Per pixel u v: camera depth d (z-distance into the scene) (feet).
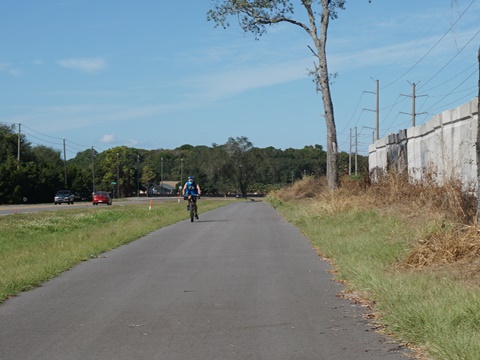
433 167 63.62
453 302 24.04
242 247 52.31
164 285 34.14
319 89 100.73
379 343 21.65
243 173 346.13
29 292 32.71
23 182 254.06
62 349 21.50
